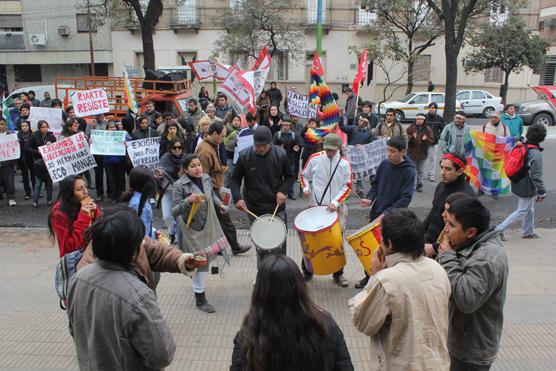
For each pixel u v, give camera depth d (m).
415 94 24.64
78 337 2.51
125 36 30.89
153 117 12.31
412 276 2.48
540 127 7.00
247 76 9.84
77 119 11.09
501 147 9.56
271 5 25.91
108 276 2.46
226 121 10.43
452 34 15.12
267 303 2.09
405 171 5.36
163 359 2.45
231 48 26.64
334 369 2.21
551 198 9.91
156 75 15.42
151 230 4.48
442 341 2.50
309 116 12.16
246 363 2.10
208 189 5.21
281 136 10.01
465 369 2.97
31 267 6.63
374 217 5.59
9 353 4.56
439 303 2.50
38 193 9.60
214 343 4.68
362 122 10.02
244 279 6.16
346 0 29.45
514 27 25.78
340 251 5.28
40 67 33.09
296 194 10.23
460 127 9.84
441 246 3.08
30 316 5.29
